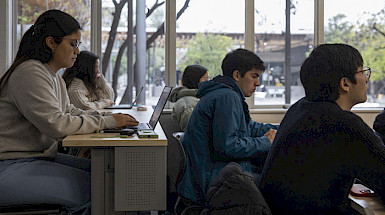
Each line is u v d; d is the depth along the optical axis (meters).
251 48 4.92
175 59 4.82
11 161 1.88
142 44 4.86
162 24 4.86
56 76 2.20
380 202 1.13
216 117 2.15
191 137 2.22
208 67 4.91
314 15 4.99
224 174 1.26
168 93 2.21
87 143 1.81
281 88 5.03
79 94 3.59
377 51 5.09
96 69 3.79
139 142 1.85
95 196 1.89
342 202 1.20
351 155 1.14
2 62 4.38
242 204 1.16
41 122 1.86
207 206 1.25
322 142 1.20
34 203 1.75
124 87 4.88
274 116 4.79
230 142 2.12
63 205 1.79
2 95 1.96
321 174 1.20
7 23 4.39
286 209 1.27
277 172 1.28
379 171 1.10
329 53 1.25
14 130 1.93
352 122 1.16
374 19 5.06
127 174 1.88
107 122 2.06
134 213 1.92
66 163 2.22
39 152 2.01
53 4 4.66
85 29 4.70
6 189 1.72
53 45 2.00
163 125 4.62
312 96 1.29
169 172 3.98
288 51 5.00
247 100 4.96
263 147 2.16
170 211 3.11
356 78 1.24
